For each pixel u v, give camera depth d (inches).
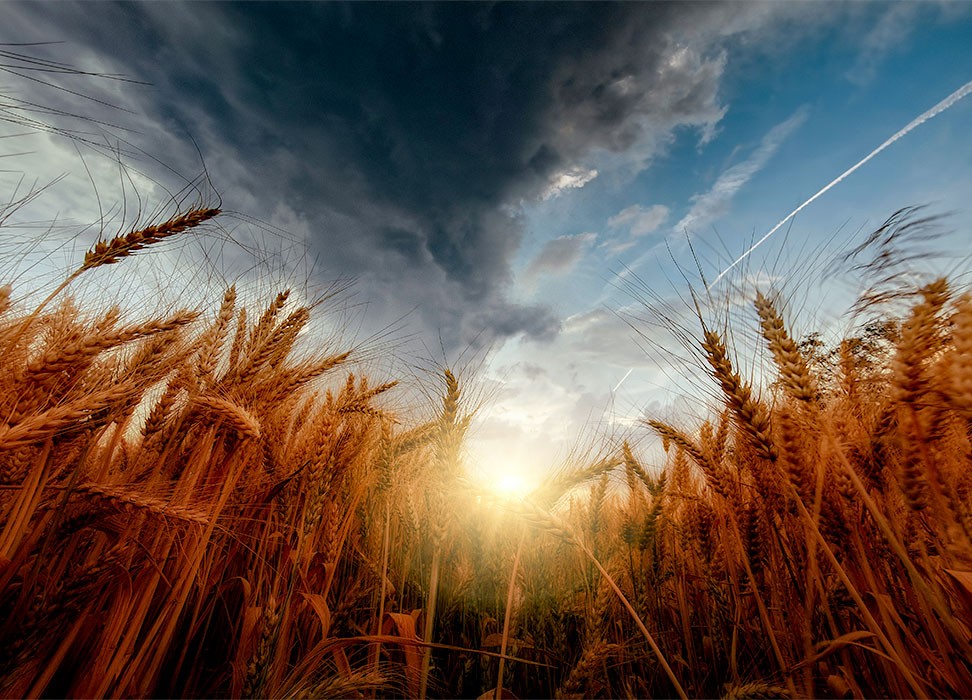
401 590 16.7
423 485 19.1
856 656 13.5
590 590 16.4
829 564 14.1
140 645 12.7
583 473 17.6
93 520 12.3
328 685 11.7
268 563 16.1
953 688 9.8
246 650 12.5
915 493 10.2
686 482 20.6
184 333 17.8
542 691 15.8
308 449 16.9
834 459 12.8
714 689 15.5
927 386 9.6
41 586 12.4
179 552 13.5
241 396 16.1
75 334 12.5
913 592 12.4
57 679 11.7
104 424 13.4
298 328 18.2
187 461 15.8
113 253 14.6
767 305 13.0
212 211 16.0
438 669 15.6
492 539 18.4
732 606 16.5
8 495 12.3
